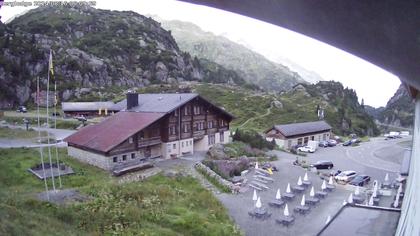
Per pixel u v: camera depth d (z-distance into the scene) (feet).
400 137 239.50
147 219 59.36
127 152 94.84
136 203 64.95
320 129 188.03
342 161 138.62
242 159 111.96
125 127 100.68
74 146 99.45
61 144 115.44
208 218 64.69
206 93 284.61
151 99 124.67
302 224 67.87
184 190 78.64
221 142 130.41
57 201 63.05
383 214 46.26
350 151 164.86
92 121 170.60
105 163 89.35
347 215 45.80
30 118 175.11
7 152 97.81
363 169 124.57
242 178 96.58
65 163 92.32
